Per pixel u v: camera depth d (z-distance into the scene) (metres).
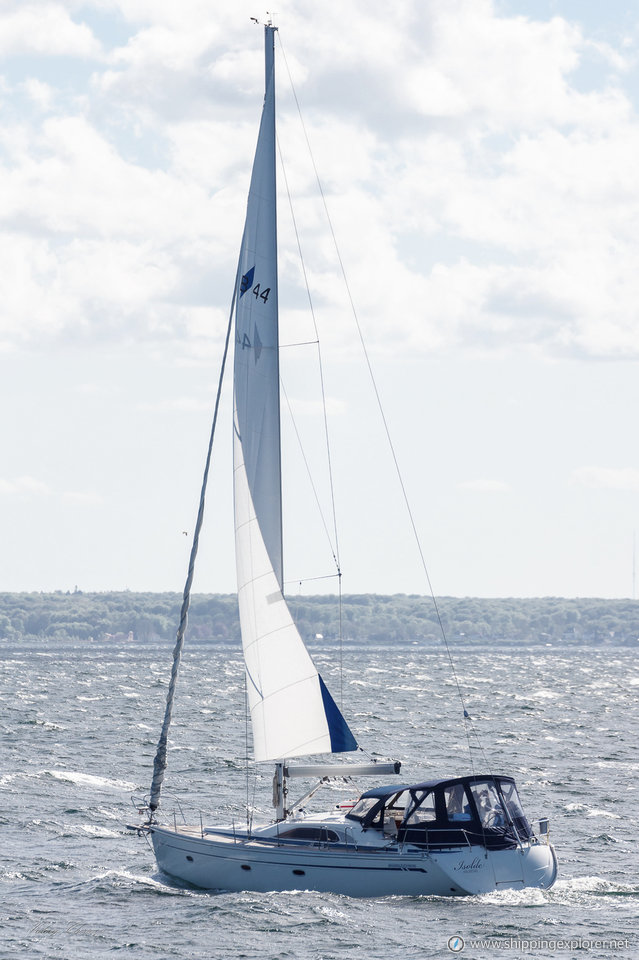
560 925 58.38
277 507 66.44
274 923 58.38
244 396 67.19
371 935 56.84
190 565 69.69
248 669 66.06
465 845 61.22
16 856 75.06
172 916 60.44
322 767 64.50
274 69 68.06
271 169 67.75
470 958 54.28
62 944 56.72
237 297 67.81
